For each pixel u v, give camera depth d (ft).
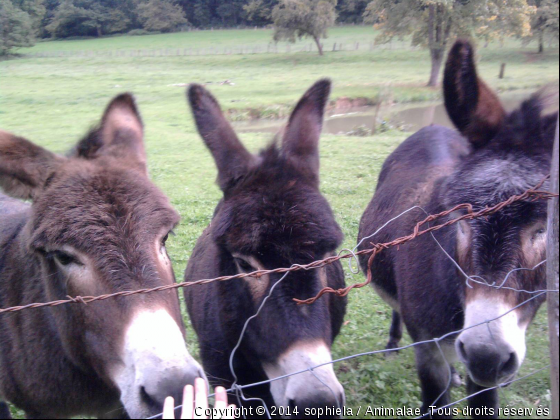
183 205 10.47
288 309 3.28
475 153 3.84
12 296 3.69
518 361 3.31
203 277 4.28
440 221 4.22
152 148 16.94
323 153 15.51
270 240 3.30
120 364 2.89
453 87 4.09
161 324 2.79
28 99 25.59
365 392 5.29
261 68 49.83
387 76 42.65
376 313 6.73
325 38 59.41
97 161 3.41
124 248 2.88
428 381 4.57
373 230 5.61
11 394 3.80
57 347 3.51
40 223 2.98
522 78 35.83
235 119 27.76
